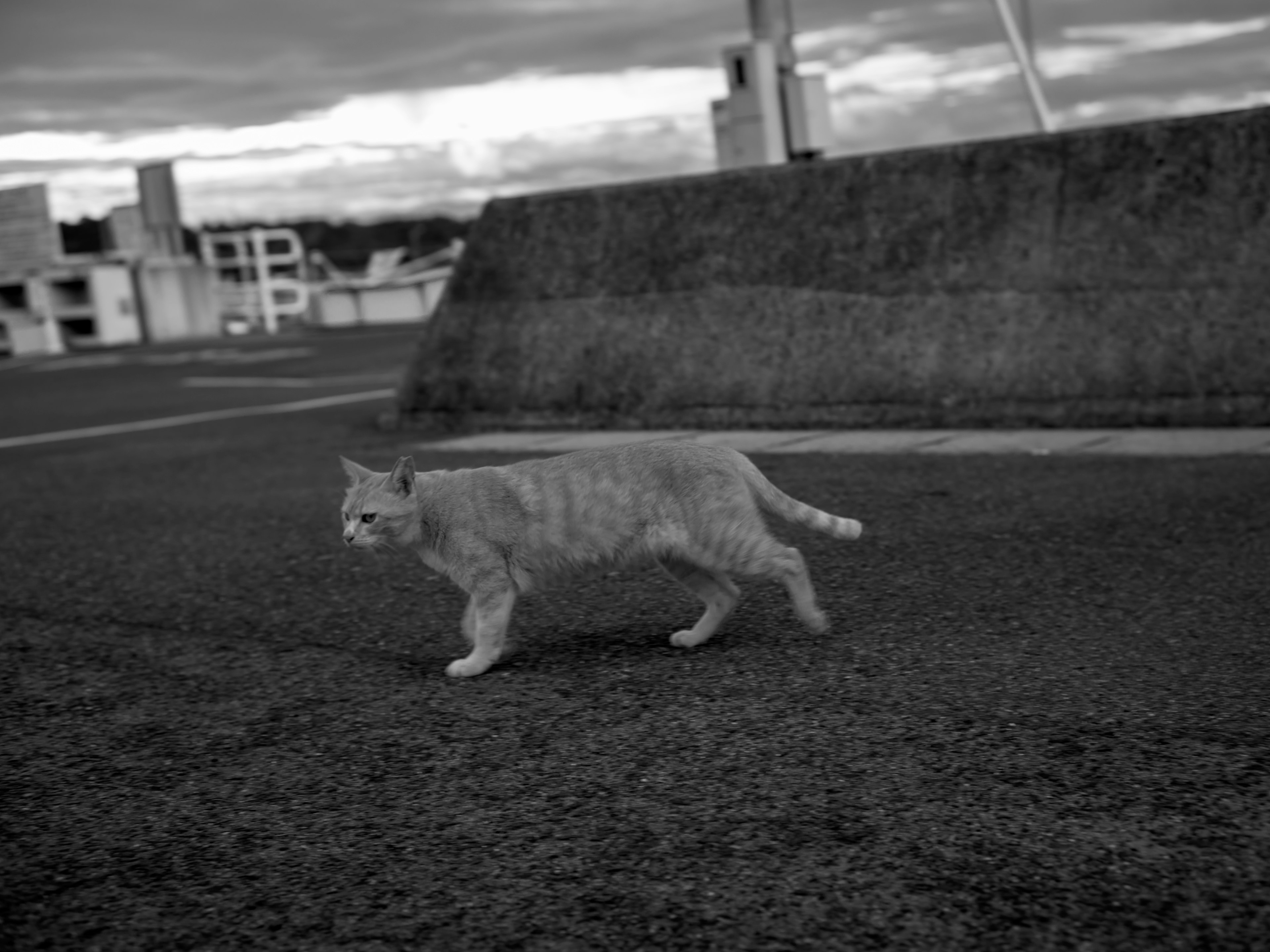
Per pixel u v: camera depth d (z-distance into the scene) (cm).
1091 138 349
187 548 270
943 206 364
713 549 172
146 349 1135
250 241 1452
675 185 408
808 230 382
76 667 191
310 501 312
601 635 190
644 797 133
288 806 137
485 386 421
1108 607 187
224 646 198
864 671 166
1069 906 107
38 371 957
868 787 131
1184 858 114
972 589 201
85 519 312
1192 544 218
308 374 704
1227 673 157
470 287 433
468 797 136
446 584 225
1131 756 135
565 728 153
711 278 392
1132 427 327
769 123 475
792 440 352
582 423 402
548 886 116
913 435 345
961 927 105
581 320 409
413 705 165
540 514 174
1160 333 328
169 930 113
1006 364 345
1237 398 316
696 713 155
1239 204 326
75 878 124
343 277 1509
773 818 126
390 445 401
